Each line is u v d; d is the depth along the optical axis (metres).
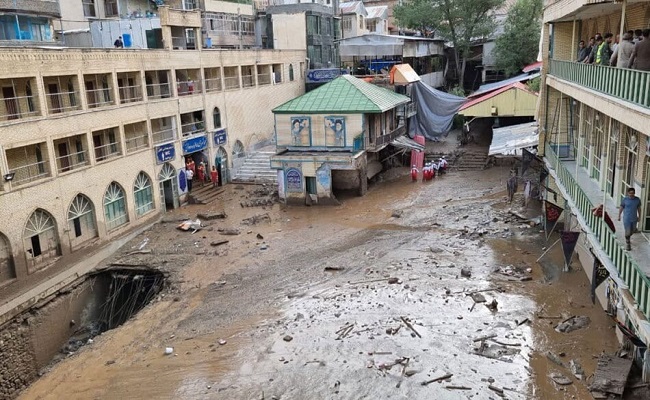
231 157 40.00
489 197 32.28
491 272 22.30
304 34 50.38
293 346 18.14
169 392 16.45
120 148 29.36
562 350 16.73
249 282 23.42
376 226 28.95
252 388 16.22
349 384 15.98
